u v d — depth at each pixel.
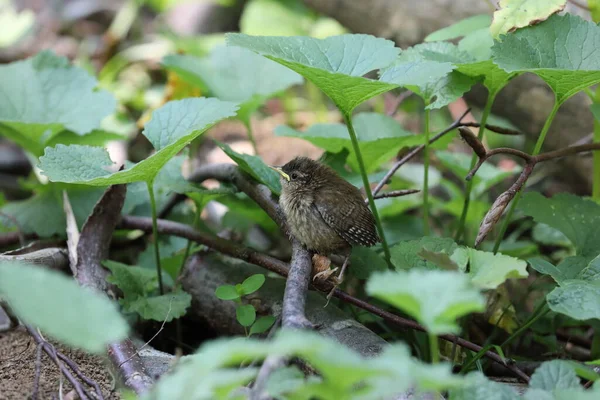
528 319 8.12
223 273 8.52
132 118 15.23
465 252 6.23
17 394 6.36
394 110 11.33
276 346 4.02
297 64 6.48
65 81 10.12
